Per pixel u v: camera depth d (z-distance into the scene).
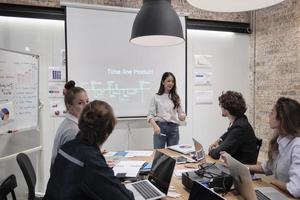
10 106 3.07
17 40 3.97
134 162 2.49
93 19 4.23
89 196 1.33
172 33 2.42
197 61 5.00
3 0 3.83
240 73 5.36
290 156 1.93
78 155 1.38
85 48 4.20
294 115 1.96
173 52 4.69
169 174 1.77
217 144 2.90
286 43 4.68
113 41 4.35
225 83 5.25
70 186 1.34
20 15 3.90
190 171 2.10
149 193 1.72
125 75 4.44
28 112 3.38
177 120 4.05
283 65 4.75
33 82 3.47
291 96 4.62
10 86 3.08
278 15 4.80
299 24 4.45
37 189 3.80
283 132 2.00
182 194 1.78
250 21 5.34
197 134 5.08
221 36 5.18
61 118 4.20
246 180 1.58
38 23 4.06
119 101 4.44
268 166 2.17
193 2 1.72
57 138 2.13
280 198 1.67
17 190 3.82
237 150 2.49
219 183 1.81
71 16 4.11
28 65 3.38
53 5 4.10
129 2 4.52
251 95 5.41
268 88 5.06
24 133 3.87
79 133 1.48
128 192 1.43
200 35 5.02
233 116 2.60
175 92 4.02
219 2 1.77
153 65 4.59
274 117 2.05
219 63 5.18
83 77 4.21
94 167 1.35
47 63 4.12
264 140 5.17
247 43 5.39
